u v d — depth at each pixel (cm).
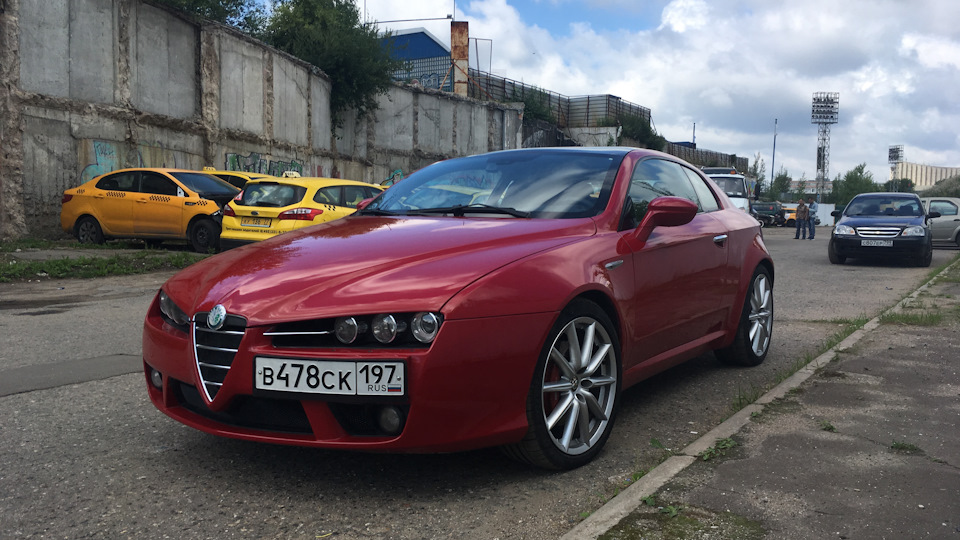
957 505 261
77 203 1445
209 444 344
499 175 411
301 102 2428
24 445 342
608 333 330
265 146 2195
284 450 336
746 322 497
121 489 292
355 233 346
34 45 1425
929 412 372
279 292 283
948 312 698
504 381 277
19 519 265
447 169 443
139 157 1688
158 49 1748
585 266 321
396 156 3091
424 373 261
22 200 1416
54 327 647
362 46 2678
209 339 287
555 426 317
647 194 406
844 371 459
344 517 266
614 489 290
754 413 370
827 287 1016
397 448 266
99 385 449
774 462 301
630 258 355
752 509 256
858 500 264
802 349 572
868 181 9394
